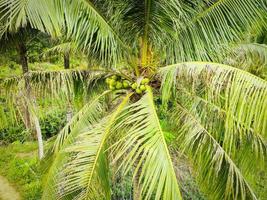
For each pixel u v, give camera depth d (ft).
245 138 17.01
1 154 49.26
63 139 17.72
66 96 17.81
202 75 13.85
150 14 16.42
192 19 16.52
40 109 18.25
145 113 13.01
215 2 16.46
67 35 16.12
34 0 14.21
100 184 13.58
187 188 25.16
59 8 14.88
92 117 17.42
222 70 13.39
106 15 16.74
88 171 13.26
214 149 16.11
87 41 16.44
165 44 17.22
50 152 18.31
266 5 16.25
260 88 12.41
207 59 16.81
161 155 11.10
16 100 17.83
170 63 17.40
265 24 16.89
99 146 13.87
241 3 16.19
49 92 17.69
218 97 13.74
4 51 32.60
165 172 10.70
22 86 17.35
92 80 18.54
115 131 14.67
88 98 19.21
